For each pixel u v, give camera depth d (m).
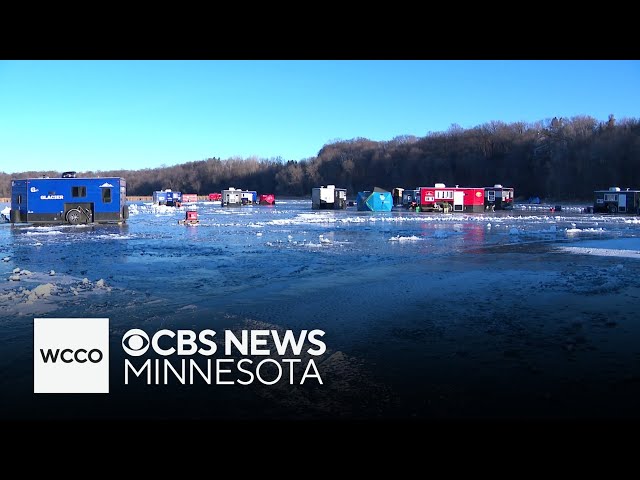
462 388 5.66
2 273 13.32
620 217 45.34
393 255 17.34
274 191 162.25
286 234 26.09
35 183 32.62
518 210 63.75
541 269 14.24
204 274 13.20
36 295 10.17
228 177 172.38
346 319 8.62
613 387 5.67
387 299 10.20
